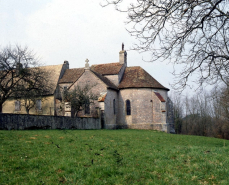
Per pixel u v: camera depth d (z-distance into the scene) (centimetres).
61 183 712
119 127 3912
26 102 4138
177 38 1026
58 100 4347
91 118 3194
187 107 7250
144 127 3809
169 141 2012
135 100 3875
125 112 3925
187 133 6738
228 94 2809
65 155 1027
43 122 2328
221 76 1092
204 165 868
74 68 4884
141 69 4269
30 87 3966
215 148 1226
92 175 767
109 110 3697
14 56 3700
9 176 757
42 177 755
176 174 795
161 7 948
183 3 905
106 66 4488
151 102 3872
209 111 6644
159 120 3797
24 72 3728
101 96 3591
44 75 4131
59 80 4628
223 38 1093
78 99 3384
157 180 742
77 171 788
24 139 1406
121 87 3984
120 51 4466
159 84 4109
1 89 3666
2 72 3728
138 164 916
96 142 1447
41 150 1115
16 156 977
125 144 1444
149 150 1218
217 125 5631
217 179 751
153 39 995
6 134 1539
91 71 3806
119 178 758
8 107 4569
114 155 1061
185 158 987
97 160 953
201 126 6512
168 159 988
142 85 3881
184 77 1101
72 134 1908
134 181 741
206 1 932
